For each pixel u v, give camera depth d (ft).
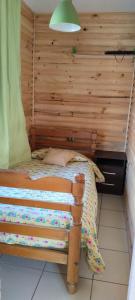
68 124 11.91
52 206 5.29
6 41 7.66
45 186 5.18
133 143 8.71
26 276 6.20
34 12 10.92
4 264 6.62
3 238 5.71
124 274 6.36
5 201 5.49
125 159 10.63
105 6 9.86
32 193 6.72
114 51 10.57
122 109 11.31
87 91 11.42
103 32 10.75
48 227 5.45
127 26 10.55
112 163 11.21
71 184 5.03
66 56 11.23
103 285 5.98
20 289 5.78
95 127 11.73
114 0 9.21
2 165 7.86
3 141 7.84
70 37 11.01
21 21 9.65
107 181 11.02
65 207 5.21
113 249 7.34
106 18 10.61
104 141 11.80
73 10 6.77
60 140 11.98
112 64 10.94
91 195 7.32
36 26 11.14
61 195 6.67
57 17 6.66
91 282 6.06
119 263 6.75
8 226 5.56
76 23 6.78
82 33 10.89
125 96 11.16
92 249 5.60
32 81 11.70
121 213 9.57
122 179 10.91
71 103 11.67
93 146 11.40
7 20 7.77
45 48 11.30
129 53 10.40
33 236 5.52
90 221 5.94
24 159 9.78
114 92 11.21
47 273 6.32
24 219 5.66
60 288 5.84
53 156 10.12
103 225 8.65
